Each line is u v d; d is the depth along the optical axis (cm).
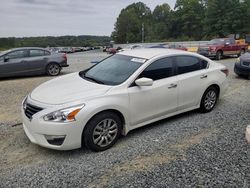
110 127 461
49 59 1297
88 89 468
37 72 1272
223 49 2022
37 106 433
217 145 471
